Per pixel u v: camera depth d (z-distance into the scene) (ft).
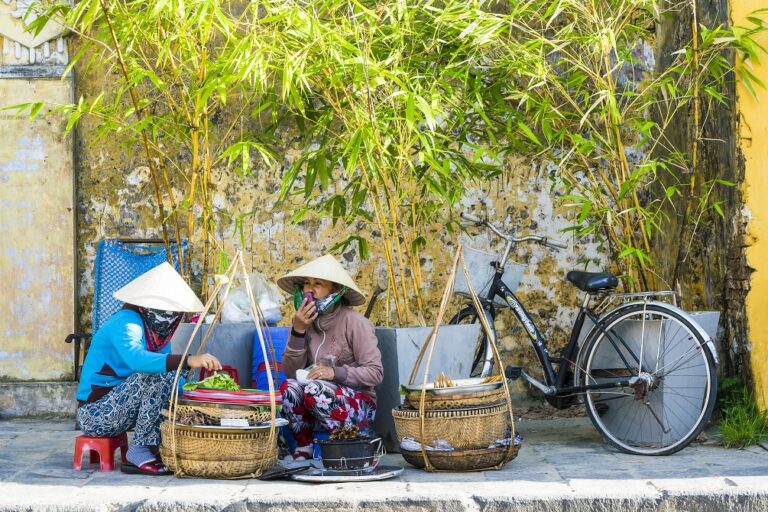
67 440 20.98
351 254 25.13
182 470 16.53
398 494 14.84
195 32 20.71
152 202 24.89
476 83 20.42
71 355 24.35
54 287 24.34
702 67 21.15
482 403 17.06
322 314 18.51
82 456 17.48
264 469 16.81
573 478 16.12
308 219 25.12
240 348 20.16
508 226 25.30
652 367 19.21
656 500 14.64
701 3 21.91
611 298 20.92
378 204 20.77
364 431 18.06
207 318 20.44
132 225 24.91
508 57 20.79
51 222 24.36
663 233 24.59
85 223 24.86
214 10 18.26
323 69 19.54
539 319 25.34
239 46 18.42
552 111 20.90
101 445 17.39
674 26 23.56
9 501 14.74
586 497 14.66
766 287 20.10
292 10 18.37
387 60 19.22
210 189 21.01
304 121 24.08
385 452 19.38
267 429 16.56
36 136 24.38
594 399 19.77
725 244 21.07
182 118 21.74
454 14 20.04
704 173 22.09
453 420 16.83
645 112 25.39
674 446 18.28
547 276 25.36
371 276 25.08
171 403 16.53
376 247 25.12
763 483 15.15
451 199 20.51
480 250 23.22
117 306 23.84
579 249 25.36
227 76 18.70
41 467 17.78
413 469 17.44
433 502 14.69
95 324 23.66
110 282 23.93
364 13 19.42
